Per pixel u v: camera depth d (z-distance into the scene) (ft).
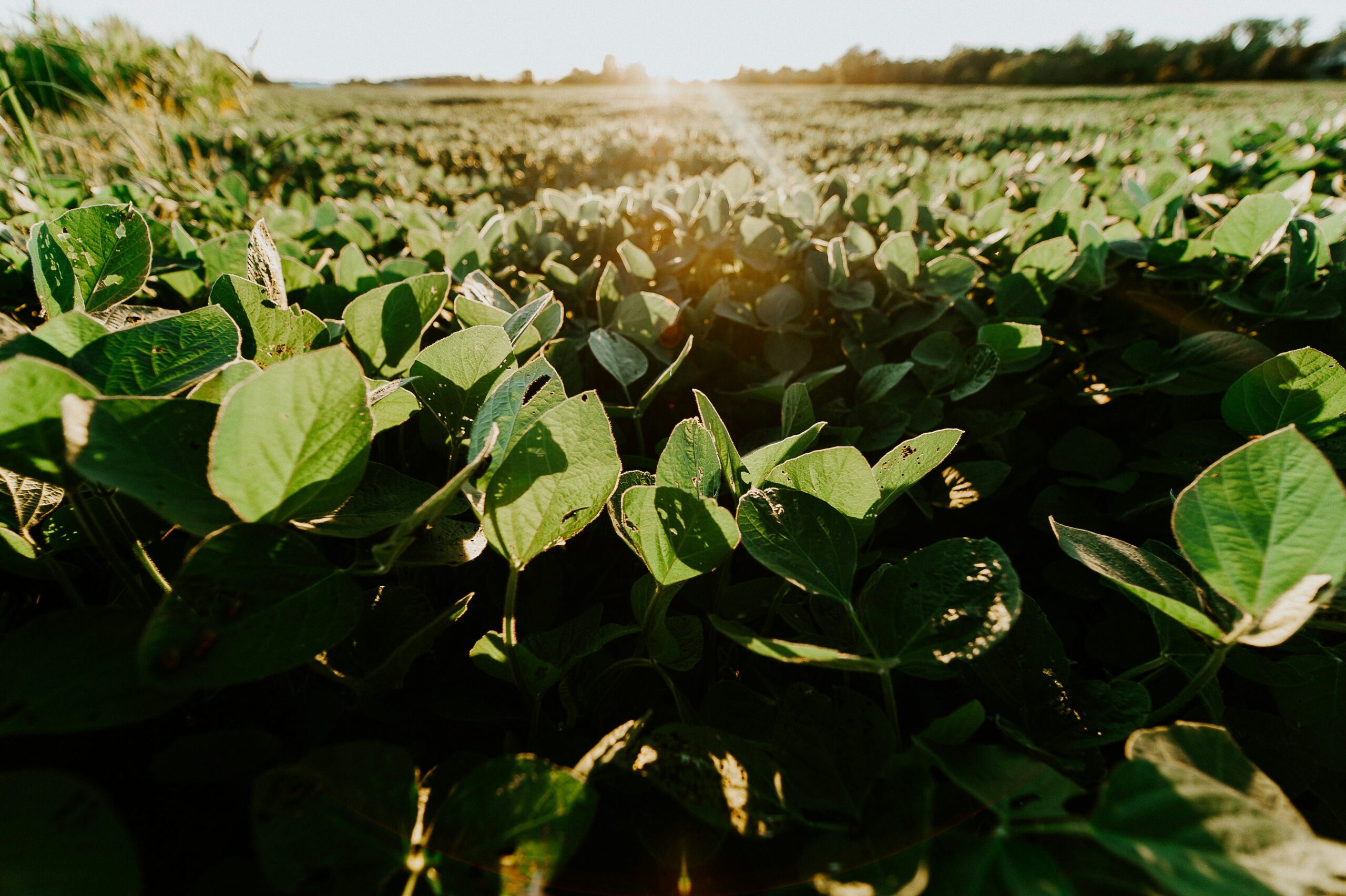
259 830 1.66
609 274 5.44
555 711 3.11
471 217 8.79
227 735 2.21
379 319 3.49
